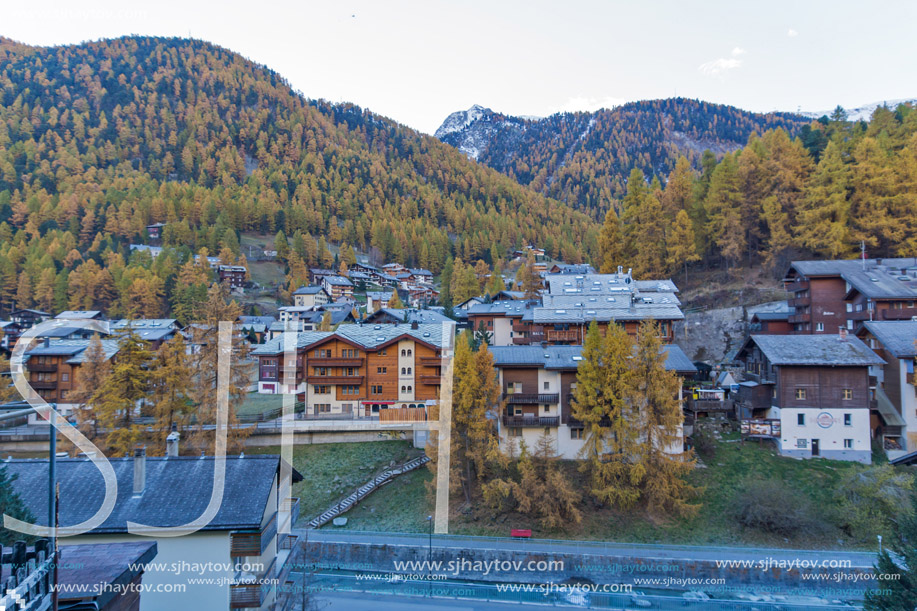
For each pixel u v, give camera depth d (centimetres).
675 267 8381
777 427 4506
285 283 14762
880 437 4441
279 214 18800
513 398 4450
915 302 5138
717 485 4106
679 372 4388
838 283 5722
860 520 3556
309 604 3027
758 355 5159
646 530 3762
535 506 3922
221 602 2125
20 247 11956
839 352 4519
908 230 6744
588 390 4066
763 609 3136
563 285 7012
